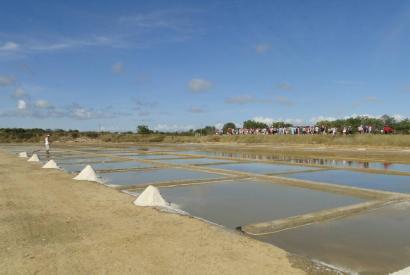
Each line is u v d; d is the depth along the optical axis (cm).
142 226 602
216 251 485
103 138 5750
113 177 1327
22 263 444
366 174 1352
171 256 466
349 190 973
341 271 460
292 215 747
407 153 2147
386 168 1536
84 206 762
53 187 1020
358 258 504
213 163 1803
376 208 786
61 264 441
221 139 4403
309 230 630
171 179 1254
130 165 1767
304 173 1388
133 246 504
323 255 515
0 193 930
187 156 2305
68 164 1850
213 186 1092
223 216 741
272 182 1162
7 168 1528
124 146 4091
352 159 1906
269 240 578
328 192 991
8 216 680
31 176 1259
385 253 523
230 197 926
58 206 766
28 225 616
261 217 734
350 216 722
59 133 6225
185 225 609
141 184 1113
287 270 426
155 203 771
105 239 536
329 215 712
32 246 507
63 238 543
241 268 429
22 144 4894
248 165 1694
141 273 413
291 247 547
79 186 1035
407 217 711
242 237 553
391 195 890
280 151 2580
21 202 810
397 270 464
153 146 4041
